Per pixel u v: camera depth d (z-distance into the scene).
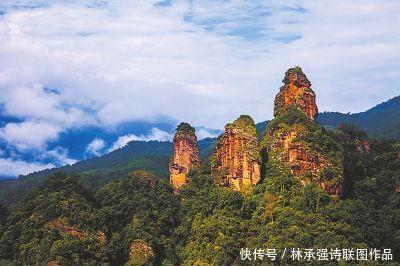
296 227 157.88
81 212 174.00
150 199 195.00
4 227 179.00
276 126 189.50
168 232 184.75
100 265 165.12
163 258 174.62
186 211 188.75
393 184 191.00
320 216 162.50
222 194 178.75
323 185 173.38
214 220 171.62
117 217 184.88
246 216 174.75
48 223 171.62
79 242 163.88
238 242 164.62
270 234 160.12
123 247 171.75
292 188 172.88
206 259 162.88
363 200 182.62
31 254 165.12
